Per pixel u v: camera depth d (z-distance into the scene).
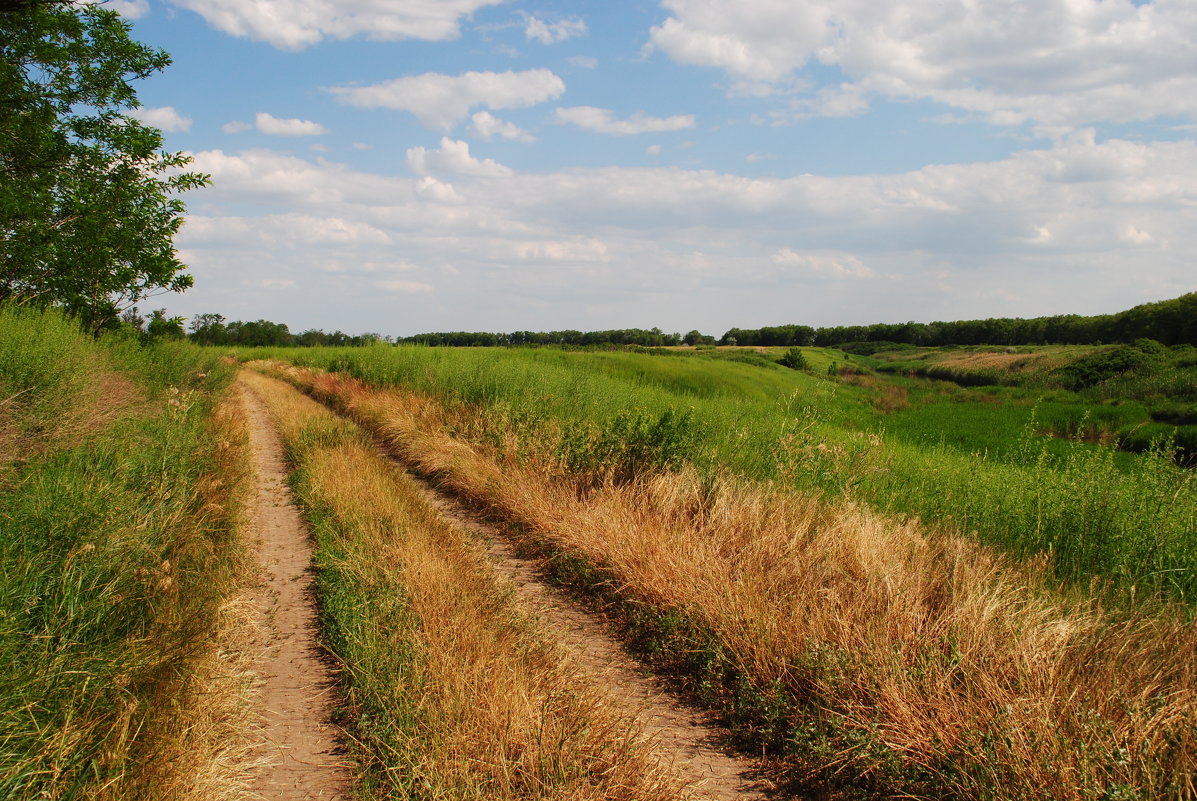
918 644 3.76
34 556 3.71
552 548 6.19
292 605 5.07
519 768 2.98
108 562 3.95
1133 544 5.25
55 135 11.98
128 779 2.70
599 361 25.70
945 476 7.59
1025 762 2.85
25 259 11.17
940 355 95.56
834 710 3.49
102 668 3.13
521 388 12.80
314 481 8.25
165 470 6.07
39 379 6.60
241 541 6.14
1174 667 3.45
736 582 4.78
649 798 2.89
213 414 12.30
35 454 5.43
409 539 5.76
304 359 30.09
